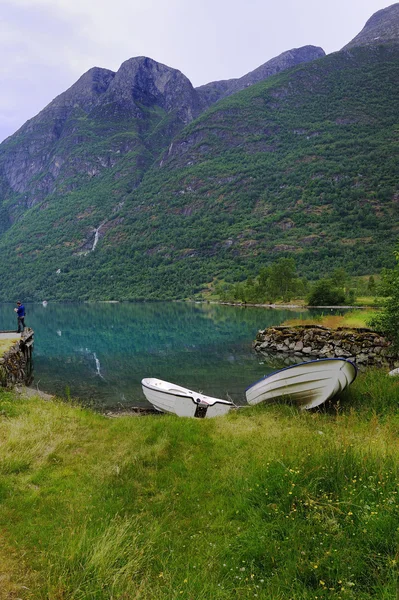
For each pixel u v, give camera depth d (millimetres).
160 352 29812
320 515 4676
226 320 57625
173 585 3873
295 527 4496
